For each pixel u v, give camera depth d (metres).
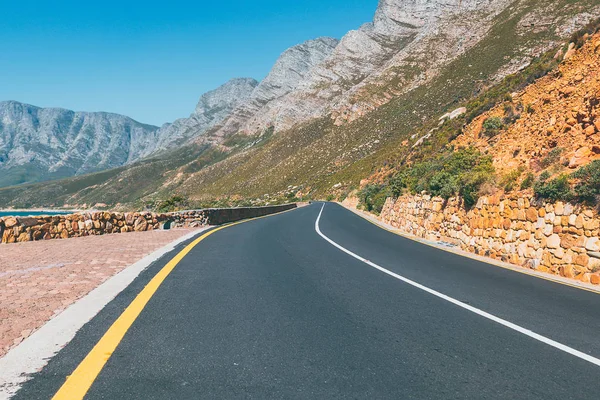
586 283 7.52
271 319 4.11
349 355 3.22
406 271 7.43
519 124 16.44
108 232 12.74
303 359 3.10
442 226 14.83
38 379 2.55
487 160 15.12
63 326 3.55
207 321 3.94
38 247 8.88
